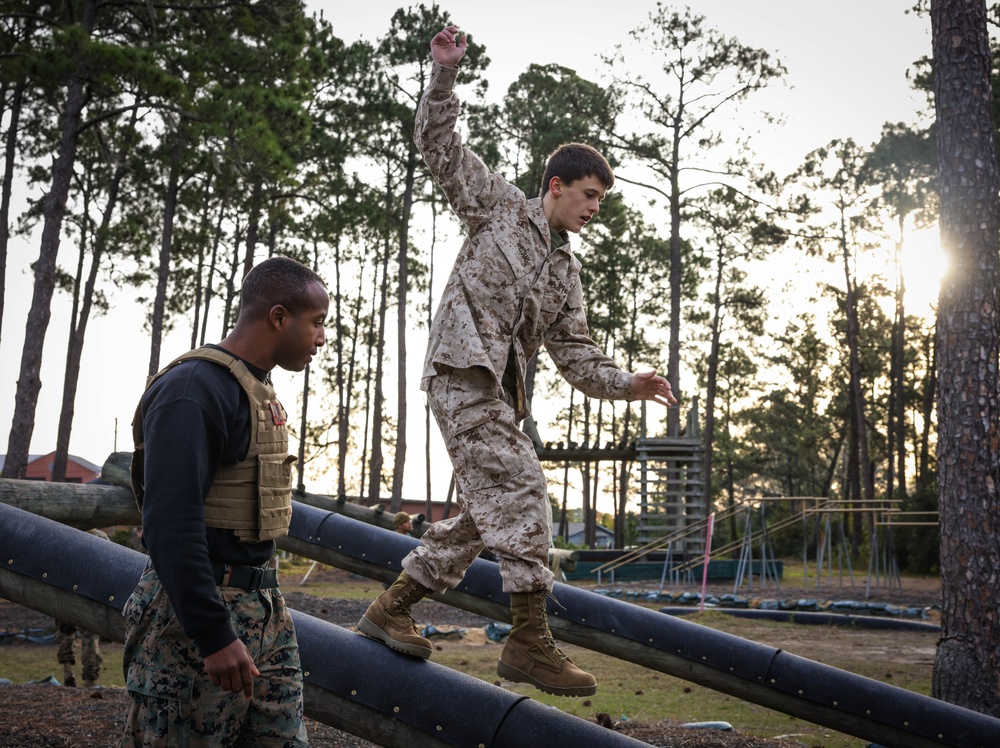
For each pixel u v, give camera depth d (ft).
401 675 10.92
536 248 10.32
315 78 84.84
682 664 16.52
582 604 17.04
